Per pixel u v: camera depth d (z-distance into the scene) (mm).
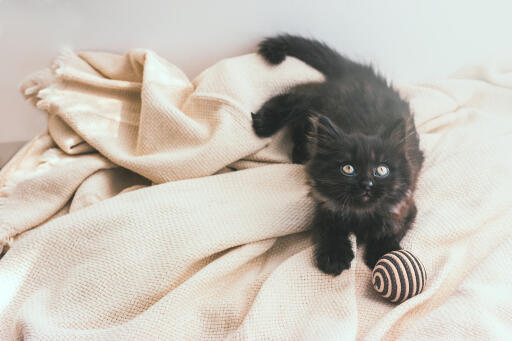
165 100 623
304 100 641
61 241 530
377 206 529
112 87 669
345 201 524
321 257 530
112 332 473
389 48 727
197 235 533
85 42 708
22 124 768
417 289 494
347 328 476
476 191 584
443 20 707
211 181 591
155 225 534
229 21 697
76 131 644
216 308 503
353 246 553
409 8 695
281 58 667
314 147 561
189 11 689
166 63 692
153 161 601
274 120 628
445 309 485
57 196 607
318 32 710
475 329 466
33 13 681
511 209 578
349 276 524
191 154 601
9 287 518
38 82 668
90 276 511
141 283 513
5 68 716
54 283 524
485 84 734
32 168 650
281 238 586
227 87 631
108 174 638
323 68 673
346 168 524
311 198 571
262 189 595
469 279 517
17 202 601
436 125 698
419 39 720
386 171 523
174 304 494
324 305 507
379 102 627
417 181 585
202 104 626
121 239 524
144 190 572
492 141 634
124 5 683
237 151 613
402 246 551
